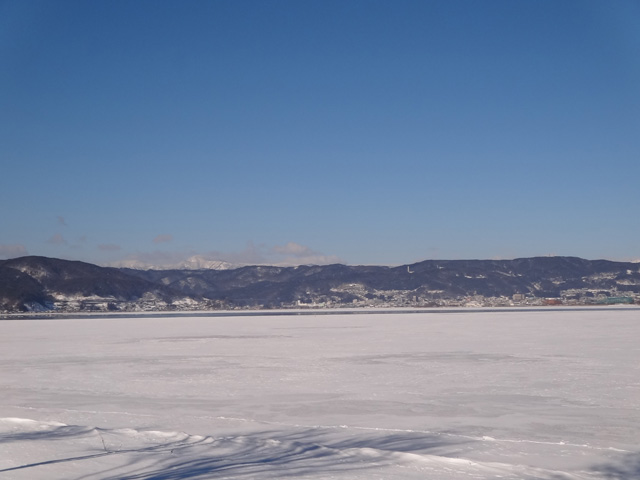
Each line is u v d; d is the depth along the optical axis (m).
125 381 23.31
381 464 10.84
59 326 72.38
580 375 23.95
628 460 11.72
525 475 10.40
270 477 9.88
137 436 13.05
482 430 14.70
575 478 10.38
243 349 37.22
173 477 9.80
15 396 19.97
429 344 39.38
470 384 21.94
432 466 10.77
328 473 10.17
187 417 16.11
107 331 59.97
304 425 15.21
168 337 49.88
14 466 10.37
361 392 20.39
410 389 20.94
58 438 12.70
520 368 26.25
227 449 11.92
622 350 34.06
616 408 17.42
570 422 15.60
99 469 10.29
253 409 17.50
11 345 41.50
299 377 24.12
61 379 23.98
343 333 53.41
